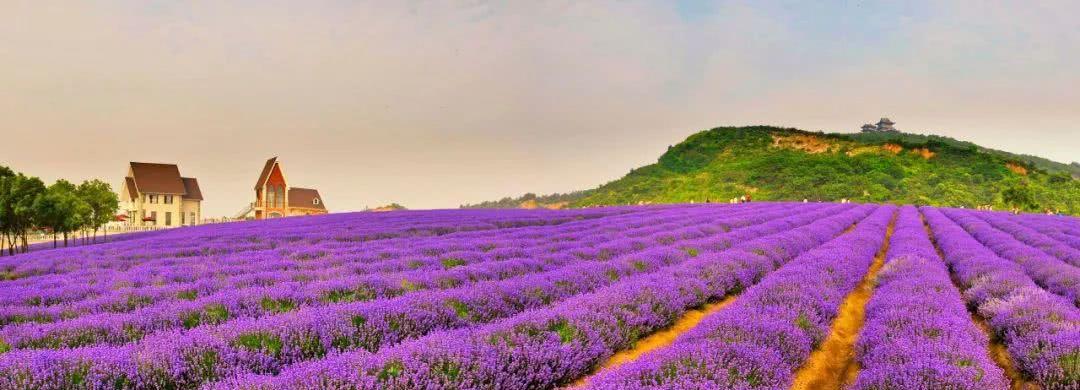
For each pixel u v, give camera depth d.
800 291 10.00
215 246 21.28
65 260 18.33
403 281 11.43
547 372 6.48
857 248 17.72
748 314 8.41
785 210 40.97
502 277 12.77
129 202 87.19
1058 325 7.68
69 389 5.54
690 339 7.28
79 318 8.55
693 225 27.28
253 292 10.17
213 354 6.54
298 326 7.32
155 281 12.86
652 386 5.45
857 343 7.81
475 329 7.51
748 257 14.45
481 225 29.16
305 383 5.18
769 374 6.14
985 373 5.90
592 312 8.48
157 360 6.08
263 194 94.44
